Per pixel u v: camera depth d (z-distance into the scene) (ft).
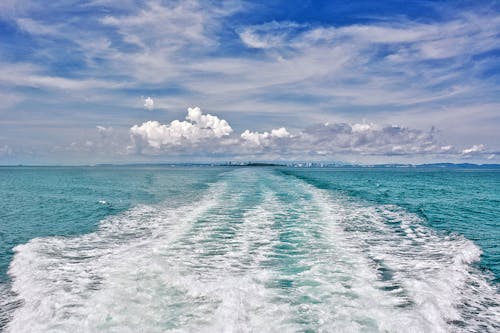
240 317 18.80
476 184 160.76
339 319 18.79
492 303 22.18
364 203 69.56
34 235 42.73
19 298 22.58
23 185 135.23
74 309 20.12
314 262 29.19
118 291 22.38
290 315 19.27
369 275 25.95
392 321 18.38
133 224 47.75
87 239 39.01
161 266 27.40
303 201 70.03
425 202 77.20
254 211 56.95
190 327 17.72
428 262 29.66
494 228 47.21
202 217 51.31
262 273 26.25
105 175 244.83
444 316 19.81
